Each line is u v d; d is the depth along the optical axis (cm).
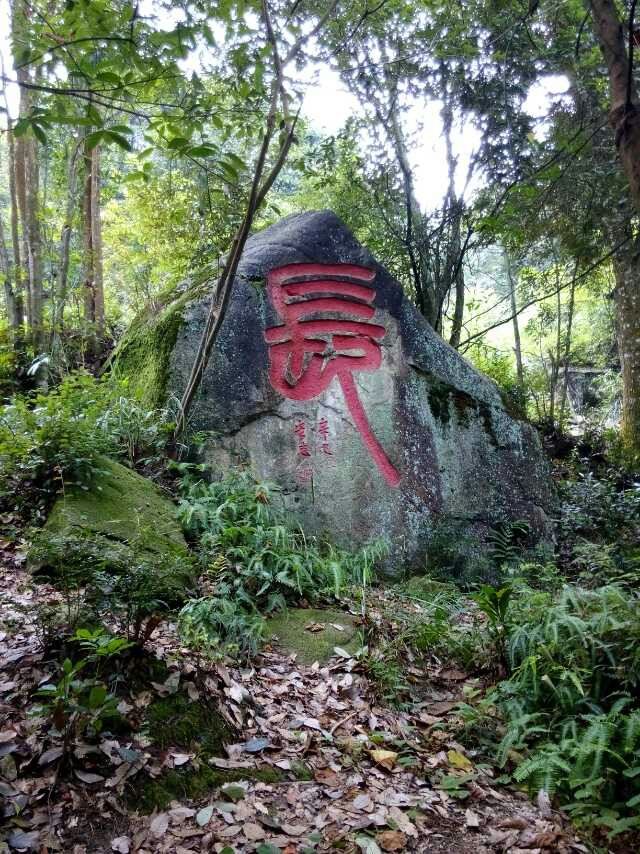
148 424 528
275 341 556
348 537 546
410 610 446
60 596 339
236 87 411
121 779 241
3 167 1321
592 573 522
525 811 281
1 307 981
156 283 1125
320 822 253
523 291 1145
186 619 327
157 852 223
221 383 538
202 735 276
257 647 360
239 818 243
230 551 420
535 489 629
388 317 589
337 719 325
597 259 975
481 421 613
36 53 280
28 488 425
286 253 569
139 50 301
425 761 307
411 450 576
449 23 726
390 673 355
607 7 370
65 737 236
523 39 721
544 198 751
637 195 358
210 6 348
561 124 749
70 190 791
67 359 793
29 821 219
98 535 379
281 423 548
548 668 334
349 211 944
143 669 286
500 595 367
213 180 521
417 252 946
